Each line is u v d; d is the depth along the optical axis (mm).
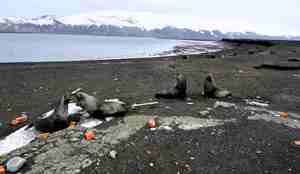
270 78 18359
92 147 6035
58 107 8188
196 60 33094
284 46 68625
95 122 7895
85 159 5520
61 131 7250
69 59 36750
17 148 6582
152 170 5246
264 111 9320
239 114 8594
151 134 6754
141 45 99000
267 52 48156
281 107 10586
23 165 5309
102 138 6527
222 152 5949
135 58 38406
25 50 51562
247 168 5352
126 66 25828
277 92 13656
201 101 10750
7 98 12016
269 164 5520
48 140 6629
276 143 6449
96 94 12695
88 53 50625
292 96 12812
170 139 6480
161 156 5727
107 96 12203
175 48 77312
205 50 67438
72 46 75062
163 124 7414
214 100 11023
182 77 11469
